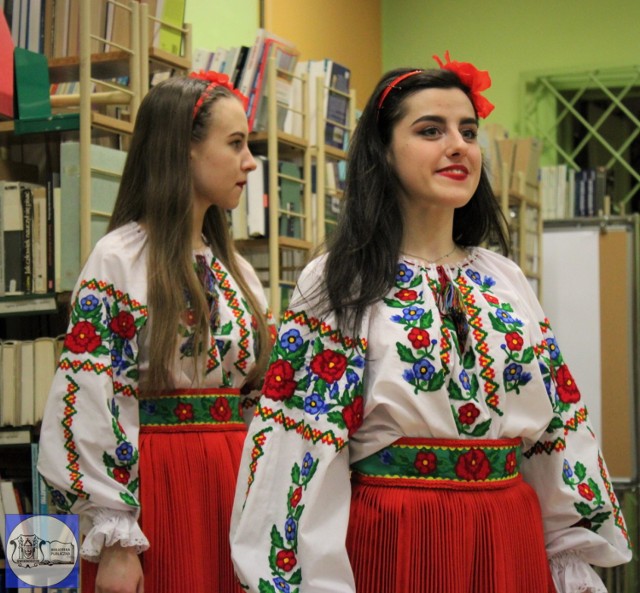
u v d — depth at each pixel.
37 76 2.79
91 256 2.10
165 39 3.01
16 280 2.66
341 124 3.80
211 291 2.20
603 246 5.36
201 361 2.12
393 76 1.62
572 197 5.77
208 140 2.21
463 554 1.45
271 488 1.51
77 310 2.05
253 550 1.49
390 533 1.46
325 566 1.45
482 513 1.47
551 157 6.54
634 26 6.37
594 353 5.30
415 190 1.56
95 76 3.01
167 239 2.12
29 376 2.68
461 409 1.49
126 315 2.07
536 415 1.54
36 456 2.64
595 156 6.65
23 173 2.91
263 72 3.39
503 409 1.51
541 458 1.60
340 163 3.96
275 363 1.56
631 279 5.30
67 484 1.96
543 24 6.54
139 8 2.82
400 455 1.49
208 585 2.05
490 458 1.49
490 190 1.70
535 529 1.54
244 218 3.36
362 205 1.57
